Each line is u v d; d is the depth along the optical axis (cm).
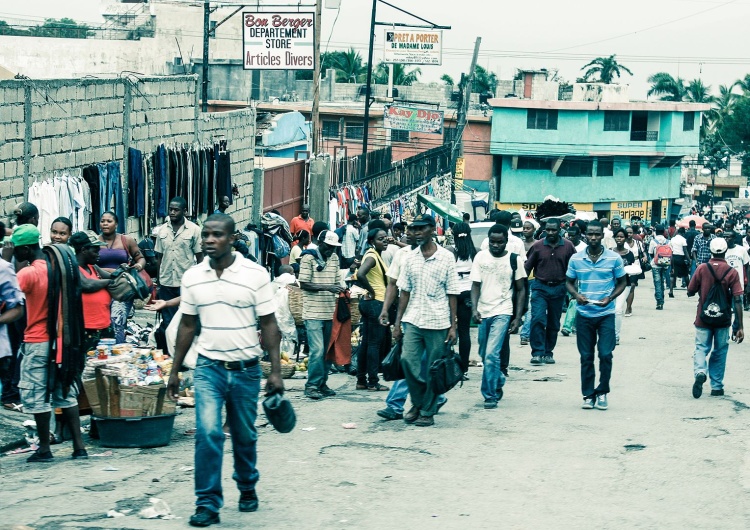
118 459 934
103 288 1055
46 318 902
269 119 4238
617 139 6994
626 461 969
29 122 1534
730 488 871
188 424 1101
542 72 7288
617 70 11025
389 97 6003
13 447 988
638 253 2780
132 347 1080
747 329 2258
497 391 1312
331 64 9650
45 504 766
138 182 1900
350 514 762
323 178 2891
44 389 908
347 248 2394
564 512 781
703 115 11531
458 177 5853
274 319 750
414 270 1120
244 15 3152
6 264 909
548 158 6881
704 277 1367
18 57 5156
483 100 7431
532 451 1005
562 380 1504
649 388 1444
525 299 1270
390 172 3803
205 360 731
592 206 7106
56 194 1588
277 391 755
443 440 1049
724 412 1253
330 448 998
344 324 1375
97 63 5341
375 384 1378
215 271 735
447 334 1129
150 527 709
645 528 742
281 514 757
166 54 5672
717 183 12656
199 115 2227
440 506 791
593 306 1239
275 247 2388
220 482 729
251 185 2591
